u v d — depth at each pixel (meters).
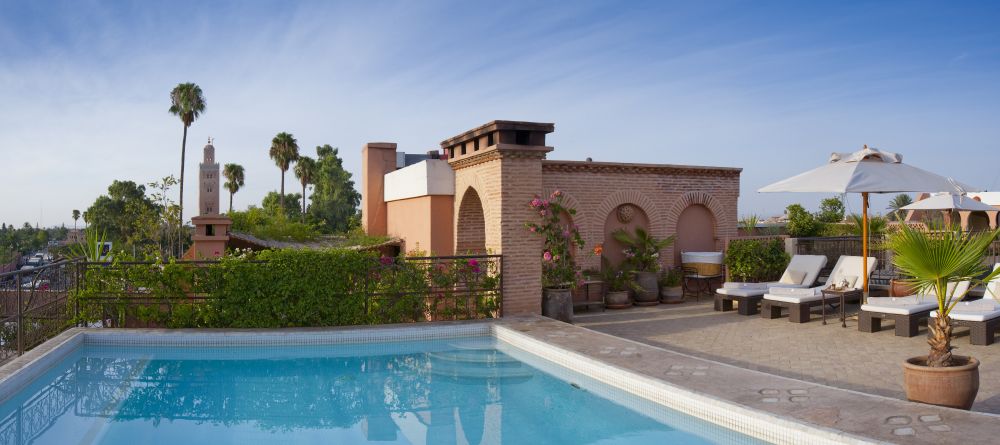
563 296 12.48
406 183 17.83
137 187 71.88
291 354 10.53
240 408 8.02
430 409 7.91
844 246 17.11
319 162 69.69
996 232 6.42
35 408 7.98
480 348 10.80
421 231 16.50
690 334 11.22
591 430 6.91
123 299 11.29
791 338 10.66
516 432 7.00
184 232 30.45
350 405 8.12
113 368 9.80
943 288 6.40
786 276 14.14
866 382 7.86
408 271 11.88
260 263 11.33
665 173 16.28
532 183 12.40
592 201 15.41
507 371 9.48
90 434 7.05
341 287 11.56
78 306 11.37
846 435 5.41
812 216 22.53
